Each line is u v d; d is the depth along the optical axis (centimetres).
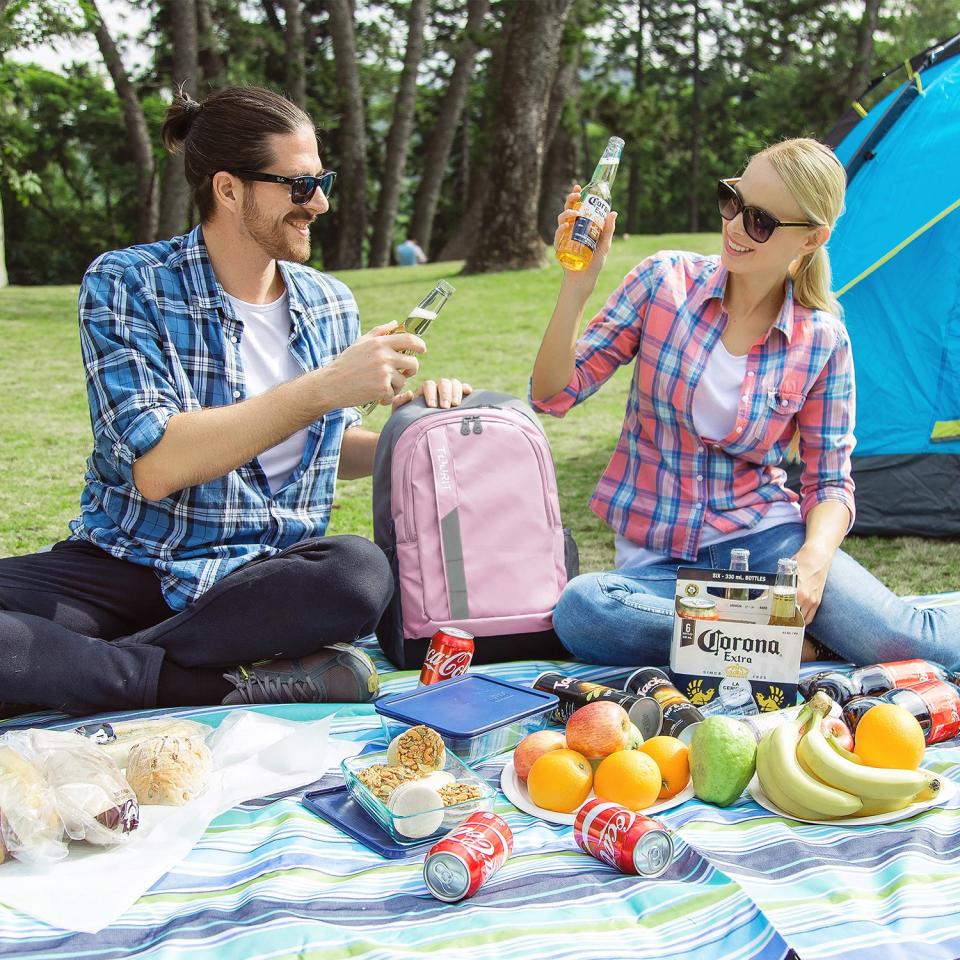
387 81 3127
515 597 284
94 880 179
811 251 279
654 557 296
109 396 250
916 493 449
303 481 278
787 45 3959
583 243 277
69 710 246
